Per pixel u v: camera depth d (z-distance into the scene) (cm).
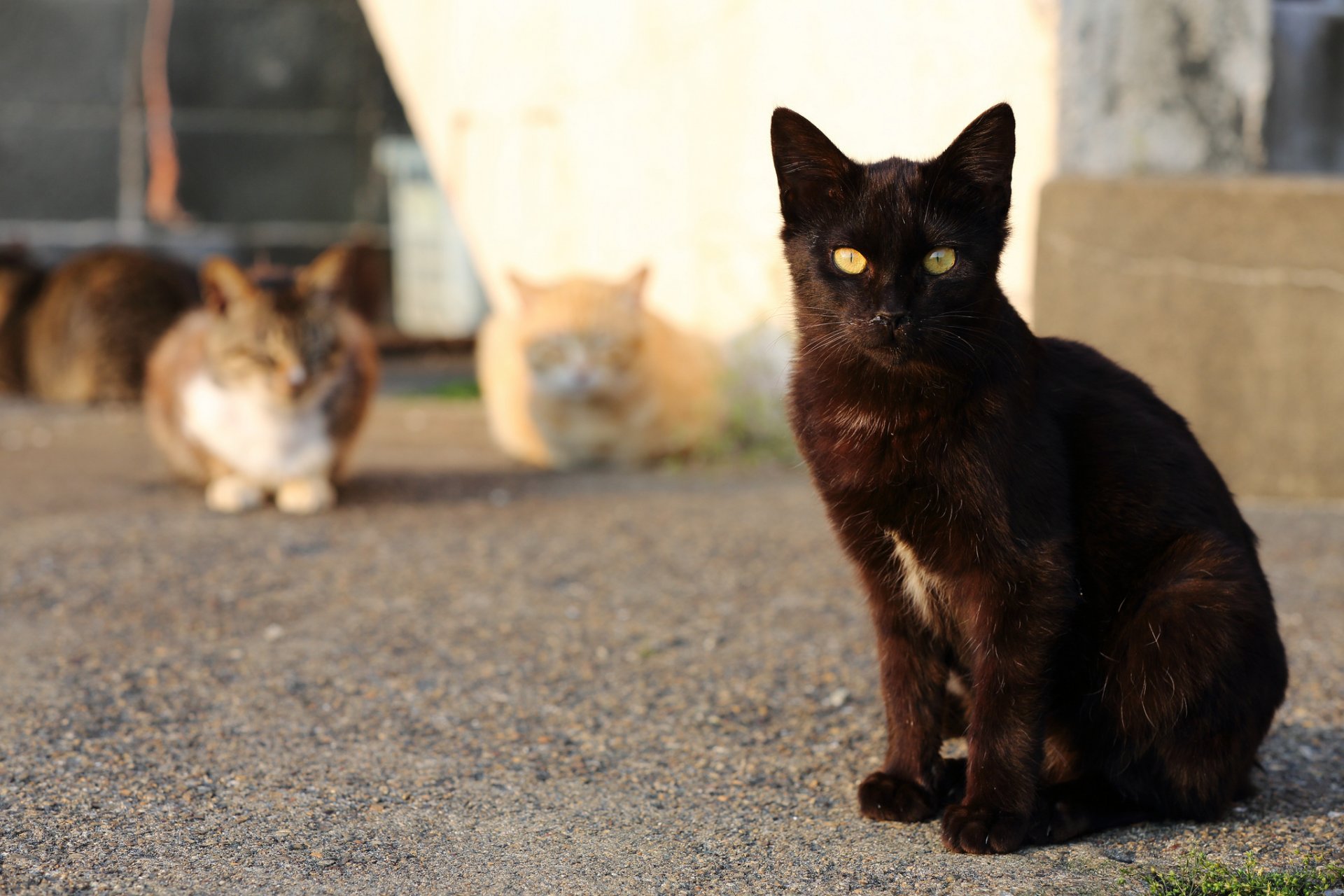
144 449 758
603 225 847
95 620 416
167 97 1251
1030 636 263
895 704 290
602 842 266
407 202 1291
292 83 1268
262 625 414
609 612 433
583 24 839
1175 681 264
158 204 1262
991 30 614
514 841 267
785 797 292
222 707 343
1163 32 610
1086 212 589
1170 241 582
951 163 271
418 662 382
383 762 308
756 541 523
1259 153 626
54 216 1247
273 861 255
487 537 532
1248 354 584
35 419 882
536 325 698
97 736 320
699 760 313
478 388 1020
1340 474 588
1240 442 592
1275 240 574
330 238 1288
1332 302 574
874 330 261
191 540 517
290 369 559
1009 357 265
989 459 259
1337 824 274
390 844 264
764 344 722
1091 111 607
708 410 724
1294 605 426
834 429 277
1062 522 264
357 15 1267
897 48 650
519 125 905
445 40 977
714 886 247
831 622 420
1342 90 677
